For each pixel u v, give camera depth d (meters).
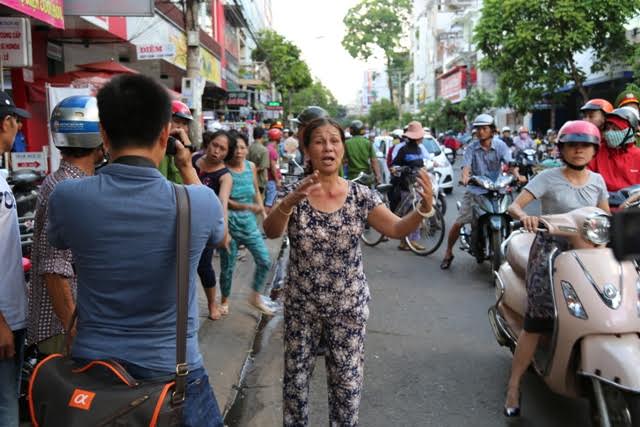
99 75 10.11
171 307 2.05
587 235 3.25
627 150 5.14
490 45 22.61
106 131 2.09
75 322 2.54
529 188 3.92
